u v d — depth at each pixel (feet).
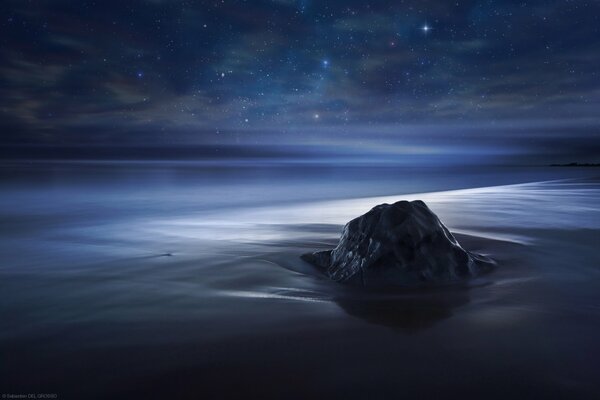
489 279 11.14
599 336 7.24
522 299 9.44
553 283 10.76
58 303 9.50
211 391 5.56
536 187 50.98
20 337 7.45
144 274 12.25
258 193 56.08
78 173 124.16
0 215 31.50
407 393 5.43
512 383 5.65
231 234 19.74
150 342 7.19
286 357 6.53
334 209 31.99
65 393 5.56
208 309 8.99
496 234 18.65
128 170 150.71
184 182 85.87
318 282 11.15
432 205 31.73
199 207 37.06
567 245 15.88
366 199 42.19
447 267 11.09
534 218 24.14
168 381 5.82
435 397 5.34
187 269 12.82
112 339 7.33
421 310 8.75
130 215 30.99
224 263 13.55
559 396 5.32
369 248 11.33
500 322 7.99
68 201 44.75
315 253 13.52
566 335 7.29
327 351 6.75
